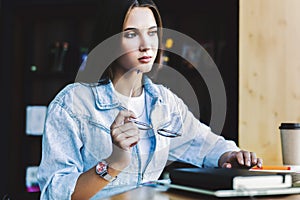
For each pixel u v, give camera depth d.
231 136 2.77
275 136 2.60
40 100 3.38
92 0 3.23
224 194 0.95
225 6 2.94
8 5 3.28
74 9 3.28
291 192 1.01
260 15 2.63
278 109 2.61
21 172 3.28
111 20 1.31
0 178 3.22
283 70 2.61
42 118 3.29
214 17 2.97
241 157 1.41
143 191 1.08
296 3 2.60
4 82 3.27
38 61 3.42
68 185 1.25
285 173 1.13
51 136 1.36
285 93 2.60
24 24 3.35
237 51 2.85
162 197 0.99
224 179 0.98
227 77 2.86
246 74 2.63
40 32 3.43
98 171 1.22
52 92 3.38
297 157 1.67
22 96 3.34
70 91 1.42
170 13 3.05
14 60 3.29
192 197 0.99
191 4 3.00
